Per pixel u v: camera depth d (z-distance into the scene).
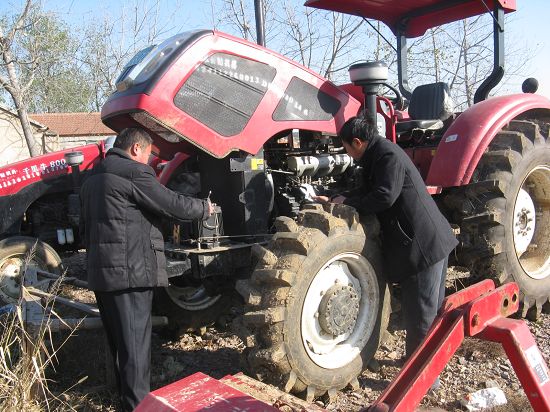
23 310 3.32
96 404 3.35
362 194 3.46
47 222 6.39
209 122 3.40
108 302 3.03
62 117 27.45
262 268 3.10
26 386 2.81
